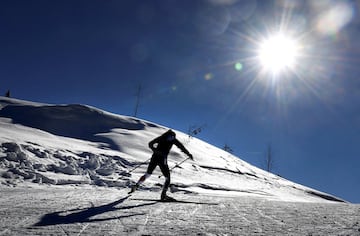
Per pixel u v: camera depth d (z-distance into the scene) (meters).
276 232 3.82
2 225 3.56
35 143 17.11
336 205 8.12
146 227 3.84
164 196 6.89
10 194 7.00
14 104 37.41
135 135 30.38
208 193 13.50
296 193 27.31
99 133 30.48
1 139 15.84
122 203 6.16
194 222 4.34
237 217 4.98
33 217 4.15
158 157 7.08
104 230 3.56
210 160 29.14
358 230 4.07
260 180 27.94
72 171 13.33
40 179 11.21
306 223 4.57
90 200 6.45
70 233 3.34
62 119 33.28
